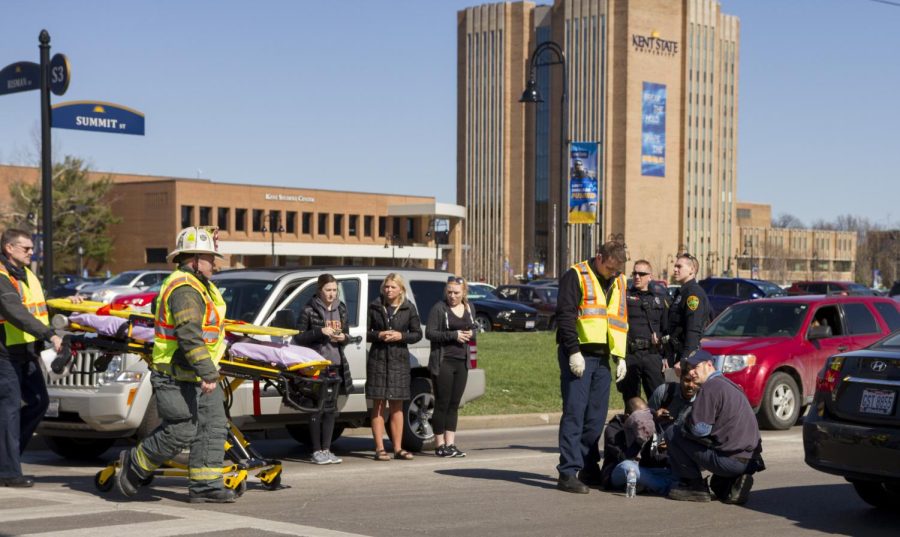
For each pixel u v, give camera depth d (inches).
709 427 357.7
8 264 374.3
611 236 379.6
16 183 3385.8
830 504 368.5
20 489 366.3
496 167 5693.9
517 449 522.6
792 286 1568.7
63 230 3479.3
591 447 389.4
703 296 449.4
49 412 439.2
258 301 467.2
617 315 381.4
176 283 328.5
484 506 349.7
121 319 365.1
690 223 5595.5
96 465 459.5
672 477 382.3
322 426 457.4
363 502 354.0
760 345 613.9
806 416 348.8
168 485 385.7
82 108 716.0
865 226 7239.2
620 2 5315.0
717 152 5723.4
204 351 324.8
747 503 367.9
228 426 372.8
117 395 423.8
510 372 799.1
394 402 472.1
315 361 378.0
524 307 1493.6
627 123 5295.3
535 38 5615.2
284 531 295.7
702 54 5620.1
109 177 3666.3
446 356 476.1
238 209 3777.1
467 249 4950.8
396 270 514.0
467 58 5831.7
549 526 318.3
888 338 350.9
